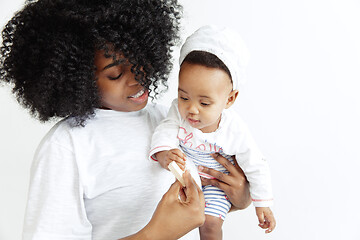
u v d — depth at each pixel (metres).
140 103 1.00
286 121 2.12
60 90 0.92
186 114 1.05
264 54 2.09
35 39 0.90
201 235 1.30
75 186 0.93
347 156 2.12
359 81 2.10
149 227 0.88
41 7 0.90
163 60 0.96
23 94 1.00
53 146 0.94
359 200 2.12
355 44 2.07
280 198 2.13
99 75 0.92
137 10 0.90
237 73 1.04
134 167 1.00
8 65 0.96
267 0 2.04
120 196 0.98
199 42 1.02
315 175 2.13
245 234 2.11
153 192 1.01
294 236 2.13
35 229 0.90
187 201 0.92
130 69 0.91
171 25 1.00
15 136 1.86
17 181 1.86
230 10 2.03
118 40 0.88
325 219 2.12
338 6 2.05
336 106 2.11
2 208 1.84
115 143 1.00
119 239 0.89
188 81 1.01
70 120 0.99
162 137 1.06
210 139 1.13
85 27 0.88
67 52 0.89
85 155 0.96
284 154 2.13
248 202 1.28
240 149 1.17
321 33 2.07
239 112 2.13
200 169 1.22
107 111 1.03
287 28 2.07
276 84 2.11
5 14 1.72
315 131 2.13
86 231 0.94
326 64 2.08
